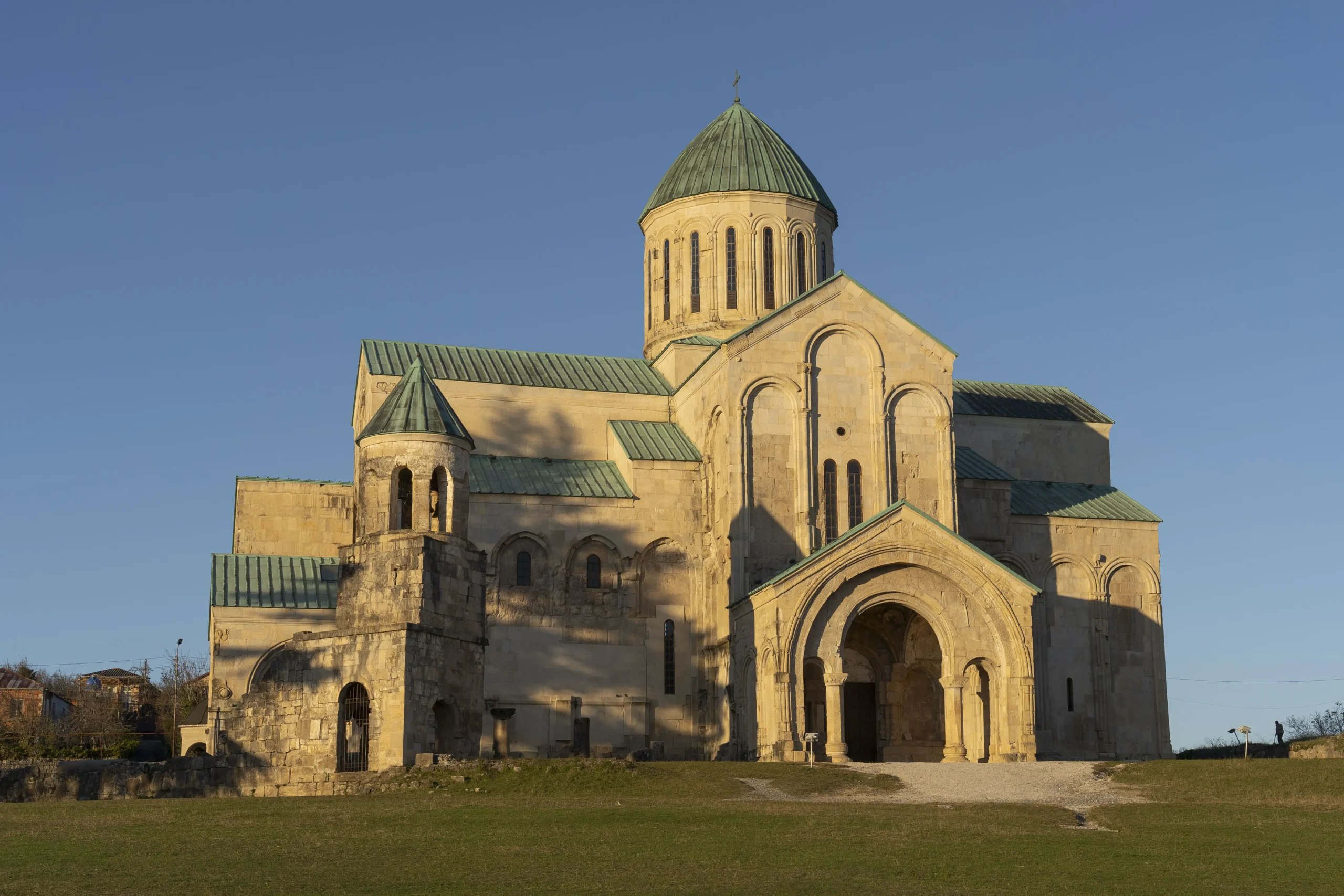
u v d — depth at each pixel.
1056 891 28.55
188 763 47.28
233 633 64.81
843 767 48.47
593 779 44.62
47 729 92.00
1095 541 71.94
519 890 27.55
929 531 58.34
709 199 75.31
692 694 65.25
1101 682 70.19
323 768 47.12
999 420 77.81
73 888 27.31
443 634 49.12
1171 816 39.09
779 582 56.53
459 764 45.75
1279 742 69.19
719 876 29.39
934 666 63.41
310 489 73.00
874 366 65.88
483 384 70.12
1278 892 28.78
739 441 63.31
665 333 75.75
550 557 64.50
